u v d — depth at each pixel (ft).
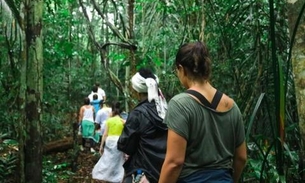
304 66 9.83
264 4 16.21
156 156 9.98
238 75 16.75
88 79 49.70
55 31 25.35
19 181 15.08
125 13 24.29
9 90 22.29
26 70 14.23
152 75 10.83
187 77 7.13
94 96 37.24
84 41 44.70
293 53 10.03
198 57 6.97
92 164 26.55
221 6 18.01
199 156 6.82
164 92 23.17
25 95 14.28
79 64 48.62
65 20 26.32
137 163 10.24
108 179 19.22
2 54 21.59
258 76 14.83
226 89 17.54
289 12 10.23
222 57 17.98
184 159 6.77
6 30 15.67
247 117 14.29
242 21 16.21
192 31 19.88
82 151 30.55
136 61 22.21
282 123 9.43
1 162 17.17
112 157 19.15
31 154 14.20
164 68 25.07
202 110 6.82
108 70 21.20
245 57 16.62
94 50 34.24
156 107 10.36
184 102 6.77
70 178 21.93
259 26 15.49
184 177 6.85
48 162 21.74
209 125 6.86
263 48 15.38
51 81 27.27
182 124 6.66
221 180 6.88
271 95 14.53
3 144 21.44
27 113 14.21
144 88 10.71
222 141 6.98
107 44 21.45
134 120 10.32
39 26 14.15
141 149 10.21
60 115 38.68
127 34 22.72
